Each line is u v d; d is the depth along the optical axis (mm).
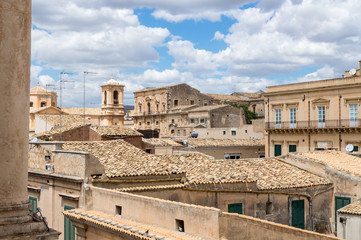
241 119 86000
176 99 99500
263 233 12578
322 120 54719
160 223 14727
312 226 23812
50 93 92188
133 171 20422
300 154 28359
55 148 21906
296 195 23344
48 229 8688
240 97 113750
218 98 105688
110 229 15297
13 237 7988
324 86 54250
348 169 24656
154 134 74562
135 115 109250
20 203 8422
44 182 22062
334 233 24000
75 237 18359
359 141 50375
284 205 22969
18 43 8414
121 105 107500
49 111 75625
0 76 8227
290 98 58781
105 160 21906
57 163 21297
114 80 107562
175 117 94625
